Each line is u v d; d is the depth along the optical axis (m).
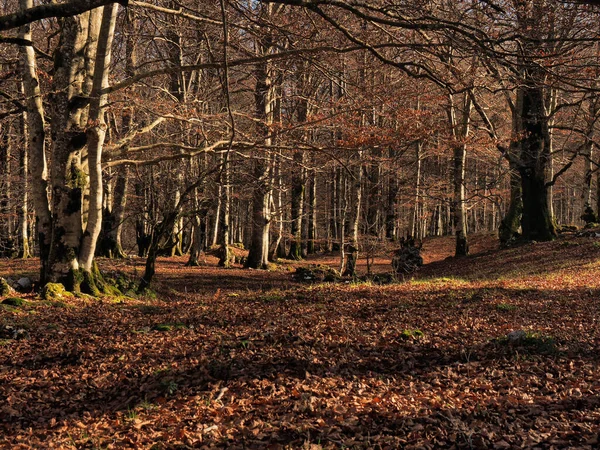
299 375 7.39
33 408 6.95
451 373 7.29
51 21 19.22
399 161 26.27
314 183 35.69
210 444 5.39
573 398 6.13
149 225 32.34
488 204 44.25
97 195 13.75
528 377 7.02
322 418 5.82
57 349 9.16
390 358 8.06
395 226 36.12
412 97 16.58
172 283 21.91
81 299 13.29
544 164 25.27
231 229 44.59
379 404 6.14
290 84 21.62
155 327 10.45
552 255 22.02
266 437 5.47
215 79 20.45
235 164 20.05
